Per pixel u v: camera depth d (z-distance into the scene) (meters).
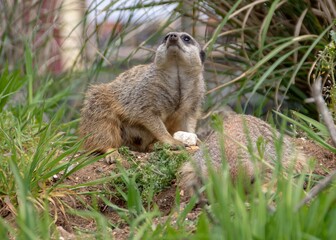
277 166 5.89
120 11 12.16
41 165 7.53
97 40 12.34
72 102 14.05
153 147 9.41
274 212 4.93
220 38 12.34
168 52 9.61
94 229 6.85
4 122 8.94
